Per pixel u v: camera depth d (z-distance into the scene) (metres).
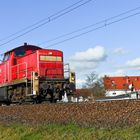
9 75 26.55
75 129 14.26
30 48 26.75
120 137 11.82
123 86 94.81
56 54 25.06
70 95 24.56
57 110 17.16
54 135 14.33
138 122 12.70
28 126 17.11
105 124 13.69
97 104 14.96
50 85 23.81
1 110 22.11
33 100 23.73
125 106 13.67
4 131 17.72
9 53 27.09
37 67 24.20
